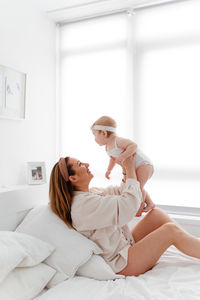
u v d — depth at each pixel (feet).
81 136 9.01
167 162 8.00
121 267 4.56
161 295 3.68
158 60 8.16
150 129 8.21
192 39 7.80
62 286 3.97
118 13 8.57
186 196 7.79
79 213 4.73
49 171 8.79
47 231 4.67
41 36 8.38
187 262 4.91
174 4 7.98
